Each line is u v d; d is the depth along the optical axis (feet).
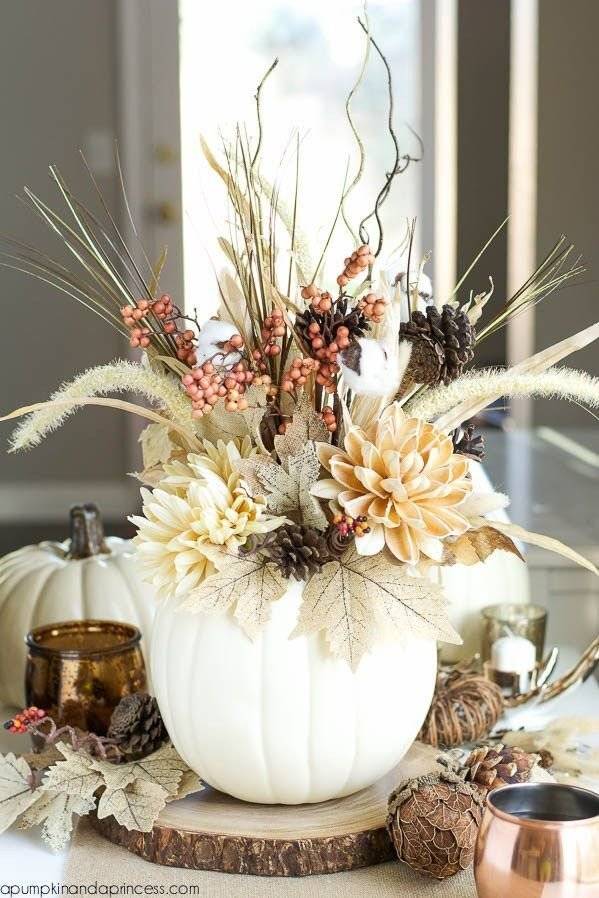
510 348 16.78
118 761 3.40
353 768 3.12
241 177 3.32
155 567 3.09
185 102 17.13
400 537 2.90
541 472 7.55
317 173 16.79
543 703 4.02
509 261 17.13
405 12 16.78
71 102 17.21
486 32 16.84
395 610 2.97
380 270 3.19
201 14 16.96
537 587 5.62
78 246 17.33
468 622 4.45
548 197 16.93
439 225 17.01
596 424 16.37
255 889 2.92
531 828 2.46
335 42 16.80
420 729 3.59
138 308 2.98
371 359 2.74
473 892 2.89
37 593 4.42
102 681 3.60
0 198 17.40
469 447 3.24
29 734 3.96
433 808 2.85
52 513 18.19
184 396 3.07
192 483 3.00
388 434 2.90
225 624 3.03
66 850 3.14
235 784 3.15
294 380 2.84
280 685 3.00
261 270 3.11
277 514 3.05
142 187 17.19
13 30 17.10
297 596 3.02
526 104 16.96
